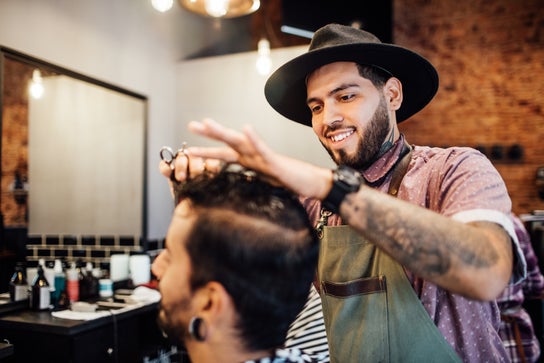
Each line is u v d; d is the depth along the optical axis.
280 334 0.67
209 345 0.66
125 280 2.97
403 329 0.91
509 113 4.46
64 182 2.60
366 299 0.95
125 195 3.05
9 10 2.25
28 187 2.39
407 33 4.77
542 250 2.92
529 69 4.42
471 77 4.58
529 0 4.44
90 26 2.76
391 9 4.51
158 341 2.97
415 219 0.65
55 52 2.52
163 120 3.46
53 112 2.53
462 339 0.90
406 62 1.06
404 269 0.91
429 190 0.96
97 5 2.82
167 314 0.68
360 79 1.01
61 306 2.37
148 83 3.29
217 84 3.50
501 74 4.50
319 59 1.03
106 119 2.92
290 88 1.24
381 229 0.66
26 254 2.36
